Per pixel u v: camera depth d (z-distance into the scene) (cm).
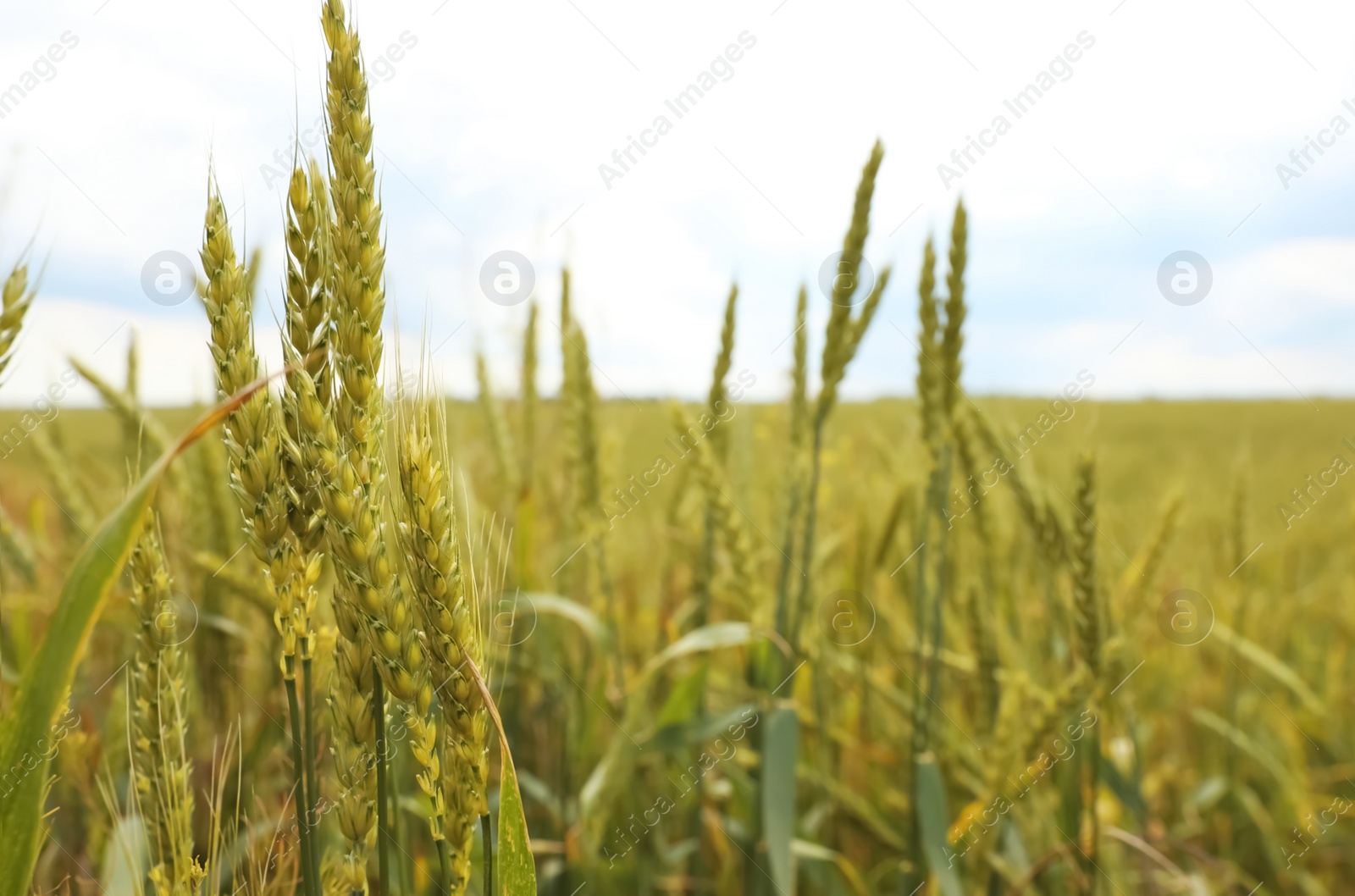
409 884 170
